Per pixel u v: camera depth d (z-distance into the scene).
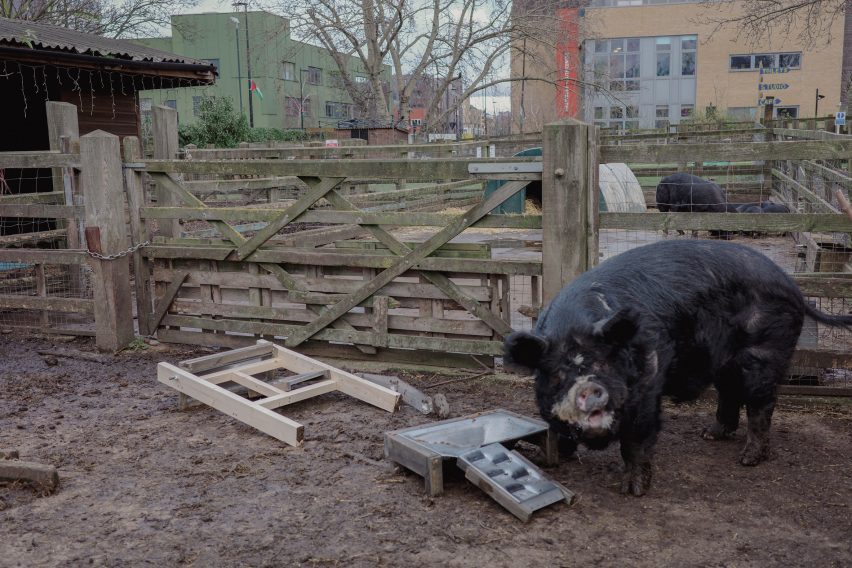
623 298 4.00
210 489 4.36
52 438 5.18
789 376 5.87
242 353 6.12
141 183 7.40
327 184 6.54
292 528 3.88
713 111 37.28
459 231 6.18
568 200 5.74
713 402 5.73
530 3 30.16
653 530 3.86
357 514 4.02
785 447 4.91
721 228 5.59
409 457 4.34
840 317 4.66
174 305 7.41
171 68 13.25
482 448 4.27
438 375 6.46
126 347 7.41
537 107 43.03
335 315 6.68
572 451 4.66
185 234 11.41
